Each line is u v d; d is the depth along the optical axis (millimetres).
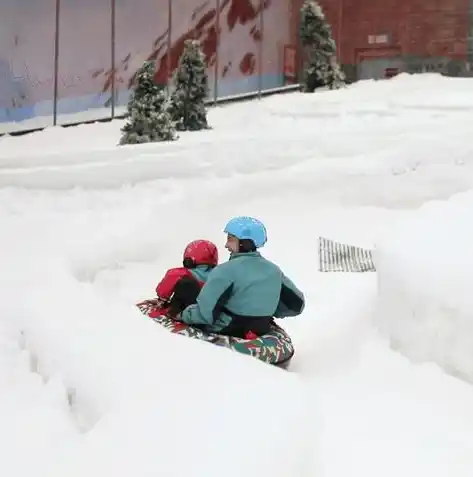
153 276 7793
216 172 11992
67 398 3883
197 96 18453
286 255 8641
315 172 11734
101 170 11695
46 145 16859
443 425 3879
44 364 4289
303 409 3650
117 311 5113
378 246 5453
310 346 5512
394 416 3979
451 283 4594
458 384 4293
